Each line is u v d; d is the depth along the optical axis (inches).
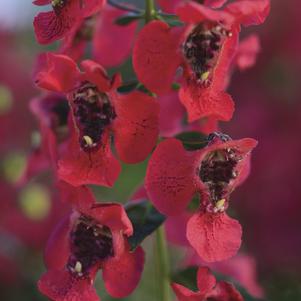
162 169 8.9
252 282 12.8
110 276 9.3
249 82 14.5
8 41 16.7
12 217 15.2
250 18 9.0
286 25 14.4
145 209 9.7
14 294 15.2
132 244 9.2
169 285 10.1
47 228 15.2
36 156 11.3
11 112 15.6
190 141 9.4
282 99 14.4
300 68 14.4
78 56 10.2
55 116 10.3
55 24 9.3
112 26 10.4
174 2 9.6
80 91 9.1
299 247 14.0
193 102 9.0
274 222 14.1
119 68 14.1
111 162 9.1
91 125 9.1
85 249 9.4
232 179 9.1
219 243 9.1
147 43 8.8
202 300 9.1
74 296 9.3
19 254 15.4
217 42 9.0
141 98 8.9
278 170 14.1
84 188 9.1
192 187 9.0
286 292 13.1
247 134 14.3
